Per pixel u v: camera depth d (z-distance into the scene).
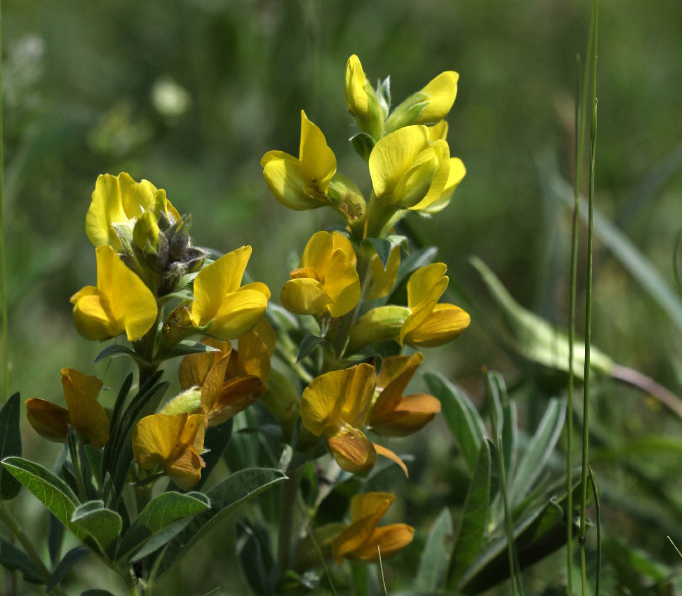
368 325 0.68
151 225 0.64
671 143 1.68
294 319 0.70
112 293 0.64
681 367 0.98
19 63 0.99
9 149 1.00
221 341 0.68
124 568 0.66
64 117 1.20
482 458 0.70
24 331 1.08
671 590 0.76
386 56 1.74
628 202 1.02
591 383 0.84
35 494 0.64
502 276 1.44
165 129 1.46
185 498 0.65
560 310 1.00
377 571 0.78
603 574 0.73
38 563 0.69
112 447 0.66
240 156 1.51
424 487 0.86
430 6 1.92
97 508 0.64
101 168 1.27
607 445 0.85
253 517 0.74
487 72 1.91
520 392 0.90
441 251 1.48
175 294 0.65
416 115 0.67
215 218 1.34
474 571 0.71
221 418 0.67
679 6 1.95
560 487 0.72
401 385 0.69
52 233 1.22
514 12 1.99
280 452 0.70
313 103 1.03
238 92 1.50
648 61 1.86
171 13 1.67
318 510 0.72
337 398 0.67
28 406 0.66
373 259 0.69
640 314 1.08
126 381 0.66
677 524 0.84
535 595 0.76
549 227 1.01
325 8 1.53
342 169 1.53
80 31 1.78
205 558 0.83
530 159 1.67
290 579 0.70
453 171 0.68
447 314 0.68
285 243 1.23
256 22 1.47
